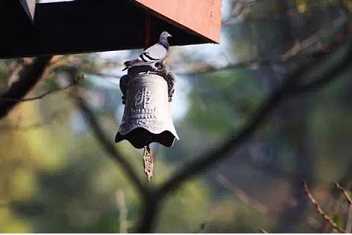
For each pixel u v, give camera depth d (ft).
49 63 30.71
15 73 32.86
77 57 35.01
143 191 46.26
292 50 39.58
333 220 33.83
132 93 23.25
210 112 60.34
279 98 44.96
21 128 37.35
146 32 25.34
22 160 53.83
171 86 23.50
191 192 56.80
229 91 57.77
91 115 44.98
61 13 26.43
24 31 26.43
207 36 25.50
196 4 25.20
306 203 47.14
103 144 46.75
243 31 47.37
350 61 44.73
